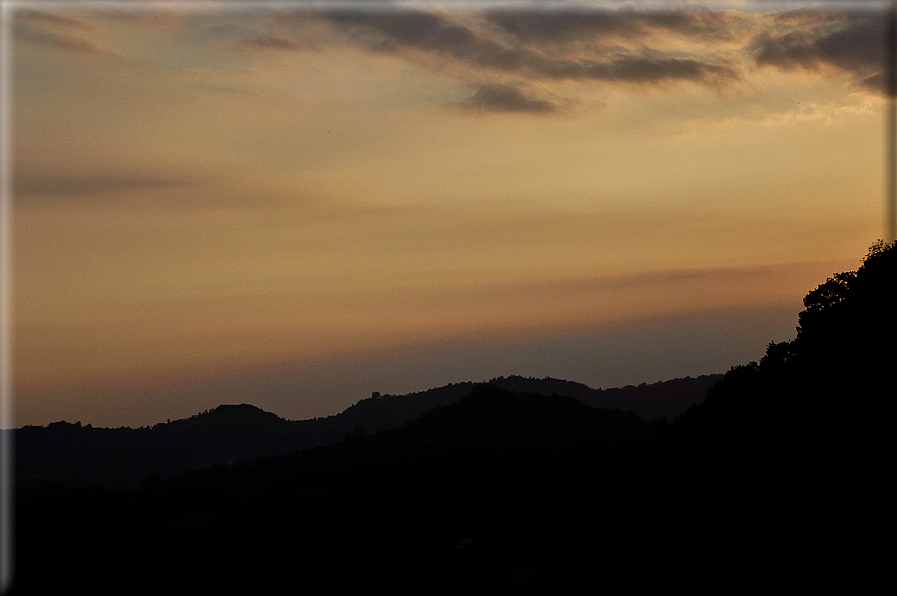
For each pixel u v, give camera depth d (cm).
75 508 6769
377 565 5441
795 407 3472
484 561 4450
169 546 5975
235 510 7631
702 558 2588
